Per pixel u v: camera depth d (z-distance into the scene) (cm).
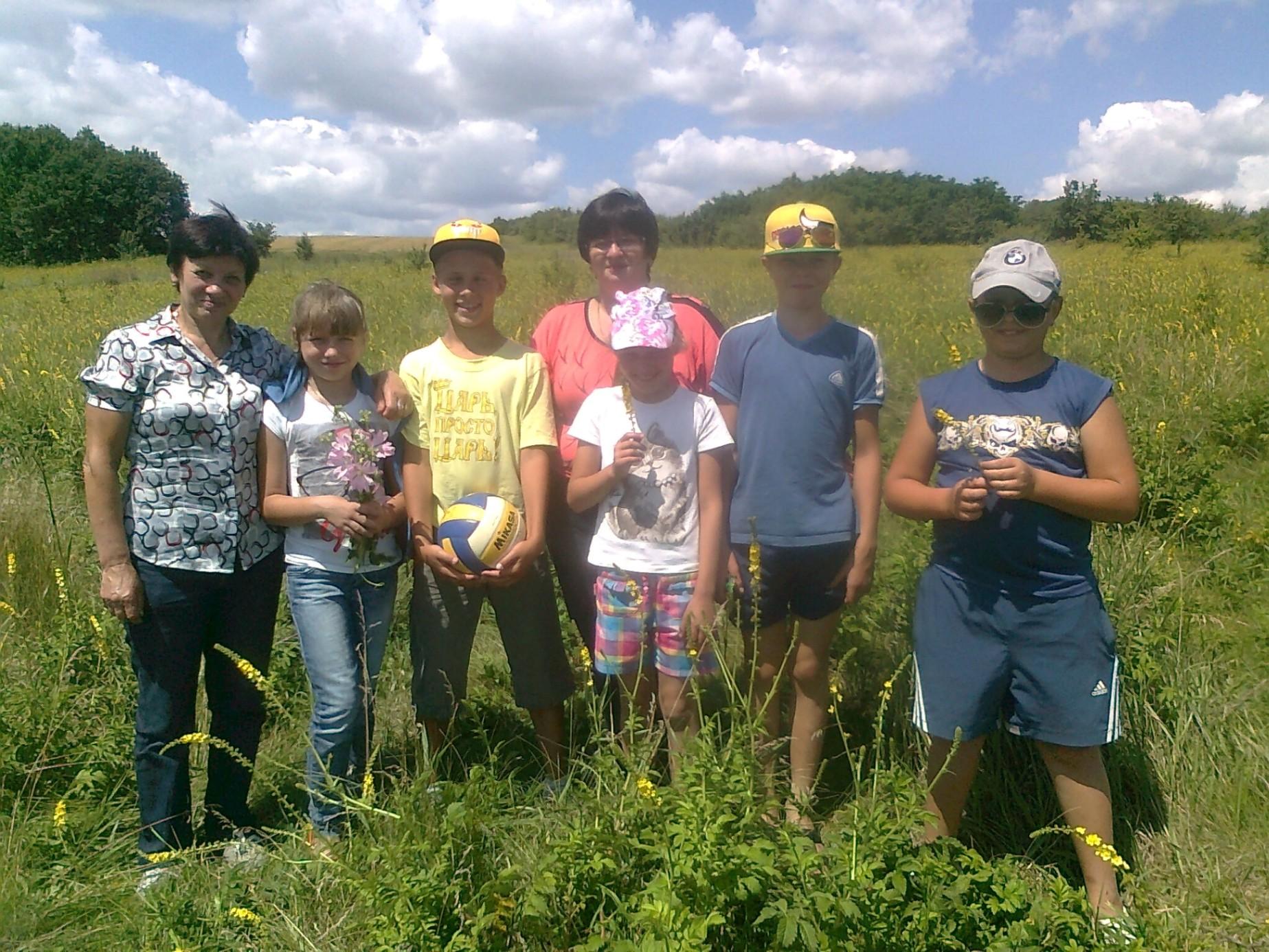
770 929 225
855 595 307
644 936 214
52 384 824
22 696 365
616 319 297
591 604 355
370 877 240
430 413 324
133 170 7550
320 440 304
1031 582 269
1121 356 775
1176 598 396
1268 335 850
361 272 2719
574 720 365
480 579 313
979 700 277
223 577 298
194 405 287
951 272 1938
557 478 345
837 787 339
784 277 300
